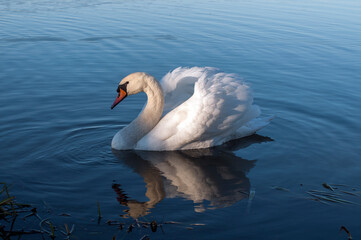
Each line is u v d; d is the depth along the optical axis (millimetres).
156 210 5516
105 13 18547
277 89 10664
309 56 13461
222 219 5301
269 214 5430
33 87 10258
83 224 5156
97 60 12445
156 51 13445
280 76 11625
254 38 15273
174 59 12695
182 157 7398
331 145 7695
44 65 11867
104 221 5234
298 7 20969
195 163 7121
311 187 6188
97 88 10375
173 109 8133
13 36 14594
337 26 17266
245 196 5922
